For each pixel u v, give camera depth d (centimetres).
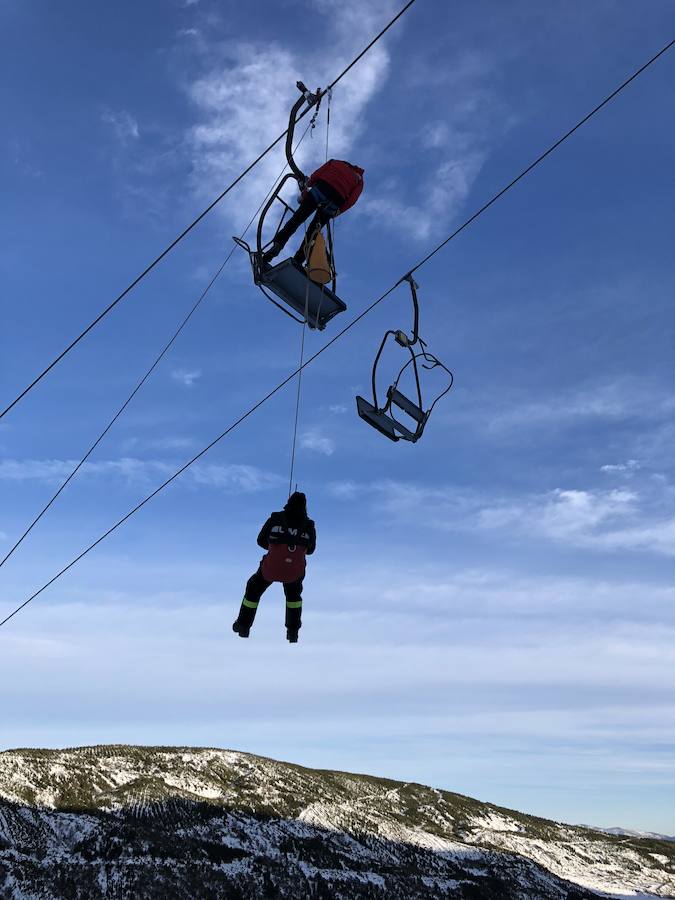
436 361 1619
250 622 1433
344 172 1358
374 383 1555
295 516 1366
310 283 1397
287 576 1361
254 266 1426
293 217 1396
